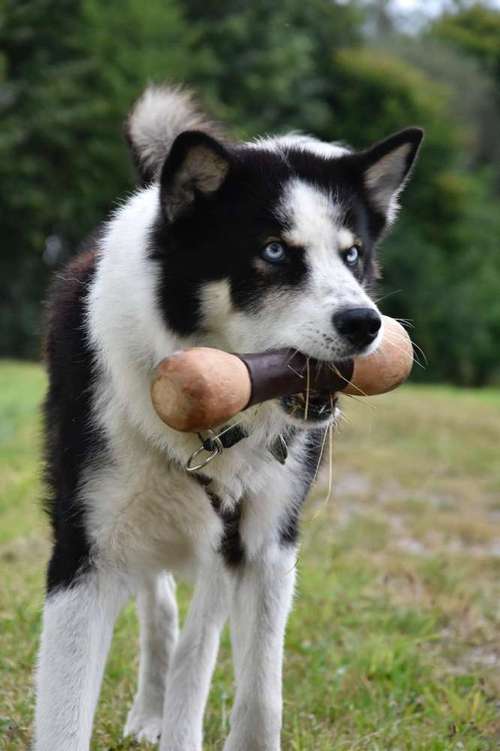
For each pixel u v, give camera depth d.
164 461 3.94
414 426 14.83
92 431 3.95
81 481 3.96
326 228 3.87
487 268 34.69
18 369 20.50
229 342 3.89
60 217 28.23
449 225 34.47
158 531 4.08
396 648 5.53
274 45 31.94
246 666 4.16
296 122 32.97
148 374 3.88
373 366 3.81
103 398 3.95
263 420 4.01
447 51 42.66
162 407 3.45
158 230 3.89
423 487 10.59
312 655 5.45
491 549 8.44
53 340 4.32
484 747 4.57
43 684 3.82
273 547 4.22
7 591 6.11
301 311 3.72
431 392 23.03
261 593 4.21
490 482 11.11
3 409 13.04
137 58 28.97
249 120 31.48
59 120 27.48
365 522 8.66
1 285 28.91
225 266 3.82
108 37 29.30
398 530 8.81
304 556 7.36
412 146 4.29
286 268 3.81
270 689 4.12
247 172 3.89
